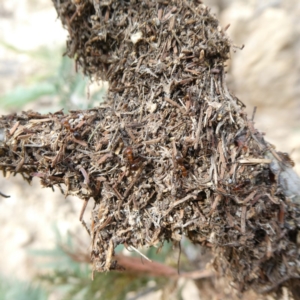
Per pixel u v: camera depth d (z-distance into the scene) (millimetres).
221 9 469
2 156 133
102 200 134
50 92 303
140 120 136
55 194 407
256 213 123
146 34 142
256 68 438
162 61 137
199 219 127
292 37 436
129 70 144
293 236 126
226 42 137
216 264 157
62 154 131
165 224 130
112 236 134
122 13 148
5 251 375
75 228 375
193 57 134
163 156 129
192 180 127
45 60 373
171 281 219
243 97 443
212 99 130
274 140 409
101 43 154
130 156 127
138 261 207
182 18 139
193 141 127
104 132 135
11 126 136
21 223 391
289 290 134
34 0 573
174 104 132
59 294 289
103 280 223
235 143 126
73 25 156
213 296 196
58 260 250
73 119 138
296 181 126
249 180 123
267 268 131
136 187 131
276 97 437
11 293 233
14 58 506
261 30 445
